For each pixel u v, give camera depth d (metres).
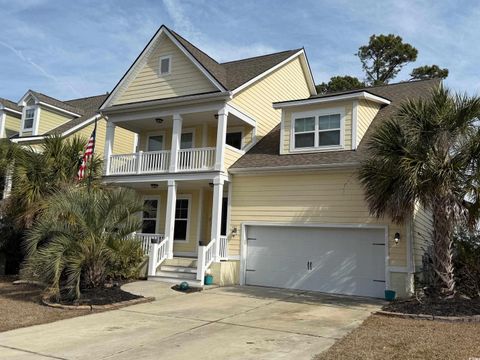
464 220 10.55
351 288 13.75
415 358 6.38
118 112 18.42
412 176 9.94
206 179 16.00
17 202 15.16
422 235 14.02
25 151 15.80
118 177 17.77
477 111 10.01
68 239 10.98
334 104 15.60
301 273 14.72
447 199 10.36
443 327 8.58
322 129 15.70
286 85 20.83
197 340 7.70
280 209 15.22
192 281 14.73
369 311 10.66
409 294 12.52
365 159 12.77
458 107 10.17
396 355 6.54
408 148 10.30
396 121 10.80
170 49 18.34
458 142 10.16
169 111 17.34
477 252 11.79
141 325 8.92
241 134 18.47
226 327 8.73
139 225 12.25
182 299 12.17
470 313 9.54
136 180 17.44
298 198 14.95
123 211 11.77
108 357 6.70
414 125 10.40
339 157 14.59
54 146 16.14
